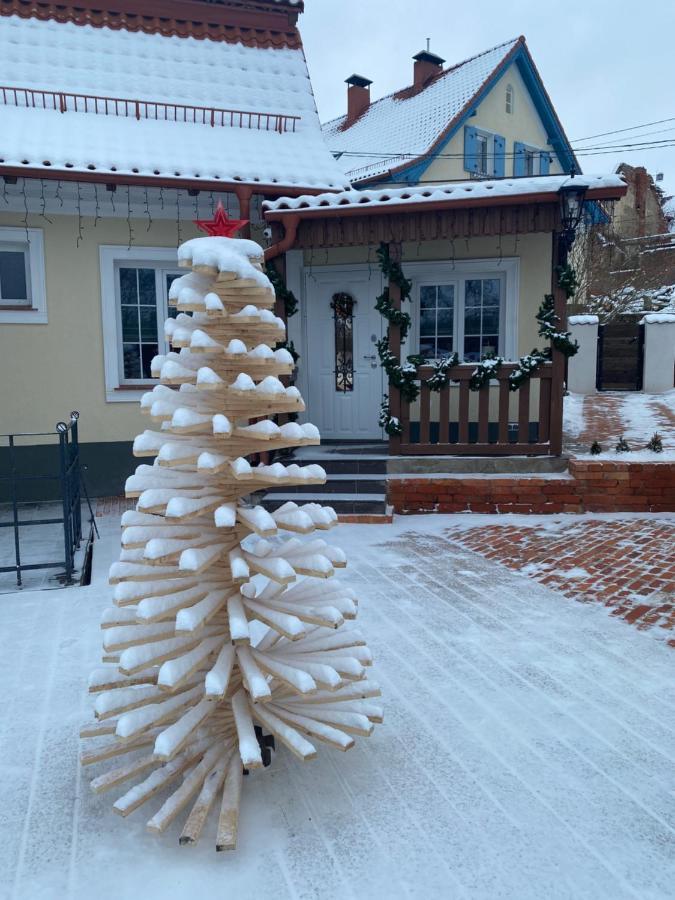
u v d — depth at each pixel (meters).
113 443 9.00
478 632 4.68
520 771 3.06
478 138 19.66
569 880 2.40
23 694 3.85
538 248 9.22
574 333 15.94
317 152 9.73
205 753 2.89
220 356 2.90
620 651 4.36
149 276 9.10
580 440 10.00
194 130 9.48
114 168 7.93
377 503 8.02
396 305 8.26
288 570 2.67
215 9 11.01
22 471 8.73
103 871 2.46
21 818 2.78
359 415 9.83
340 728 2.94
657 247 23.27
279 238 8.43
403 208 7.85
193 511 2.70
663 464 7.84
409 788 2.93
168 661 2.60
